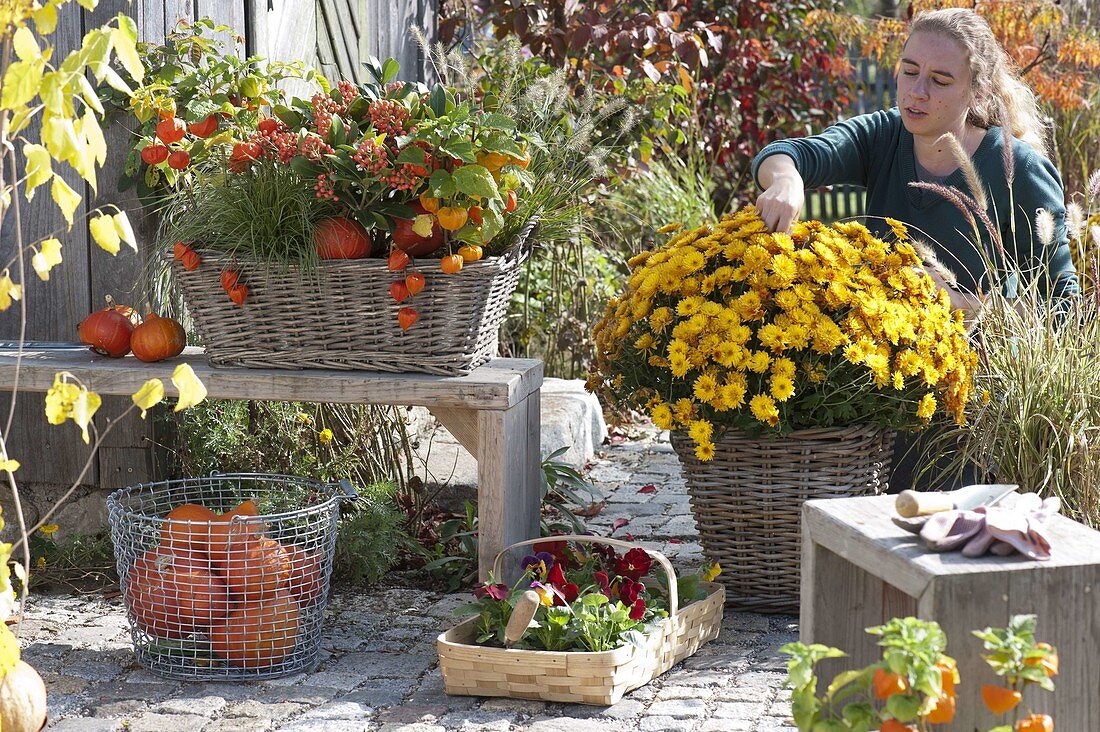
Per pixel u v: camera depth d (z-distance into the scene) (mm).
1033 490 3127
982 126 3350
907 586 1623
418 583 3326
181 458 3465
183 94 3129
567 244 5449
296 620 2637
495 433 2750
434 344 2805
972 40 3139
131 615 2646
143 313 3307
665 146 6348
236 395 2814
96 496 3471
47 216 3369
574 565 2969
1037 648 1430
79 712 2428
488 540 2795
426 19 5773
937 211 3305
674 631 2637
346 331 2805
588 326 5547
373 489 3434
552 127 3391
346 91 2822
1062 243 3361
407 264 2721
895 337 2742
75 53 1872
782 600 2998
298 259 2732
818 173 3285
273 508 3049
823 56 7938
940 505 1734
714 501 2969
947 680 1426
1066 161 5906
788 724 2359
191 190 2957
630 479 4496
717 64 7426
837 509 1873
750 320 2818
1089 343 3264
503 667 2453
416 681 2611
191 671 2605
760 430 2859
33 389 2865
